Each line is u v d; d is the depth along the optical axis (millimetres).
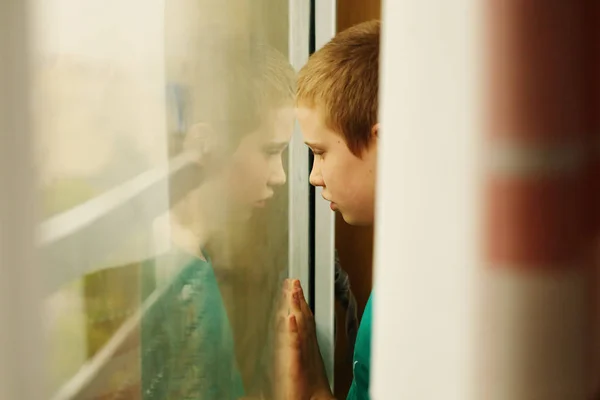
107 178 314
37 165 271
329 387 532
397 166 219
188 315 379
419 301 220
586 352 217
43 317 277
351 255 621
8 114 257
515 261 209
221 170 399
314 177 503
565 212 209
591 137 213
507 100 206
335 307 614
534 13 204
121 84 319
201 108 375
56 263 284
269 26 446
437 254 216
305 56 537
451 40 208
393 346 226
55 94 280
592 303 218
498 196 208
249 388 453
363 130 465
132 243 332
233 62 398
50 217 281
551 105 206
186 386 379
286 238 523
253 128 428
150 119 339
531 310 210
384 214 225
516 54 205
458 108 209
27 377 269
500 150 207
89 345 307
